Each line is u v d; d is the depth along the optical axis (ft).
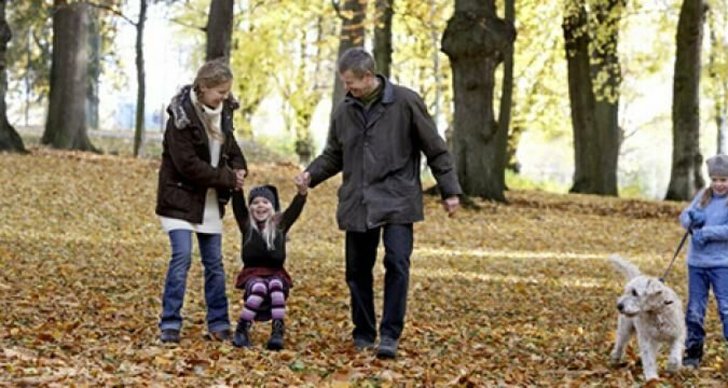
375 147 24.97
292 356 24.09
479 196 80.84
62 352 23.00
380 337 24.72
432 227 68.03
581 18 103.04
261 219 25.54
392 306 24.64
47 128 103.40
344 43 90.74
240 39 132.26
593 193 108.58
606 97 104.17
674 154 96.48
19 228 54.13
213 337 26.14
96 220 59.82
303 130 139.13
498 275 49.32
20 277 37.60
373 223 24.75
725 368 25.57
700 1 94.58
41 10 123.85
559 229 71.00
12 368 20.04
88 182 72.64
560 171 298.97
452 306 38.24
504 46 79.82
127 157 95.50
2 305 30.60
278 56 133.90
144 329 27.48
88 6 106.22
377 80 25.35
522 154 298.76
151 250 50.65
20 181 69.26
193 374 21.33
